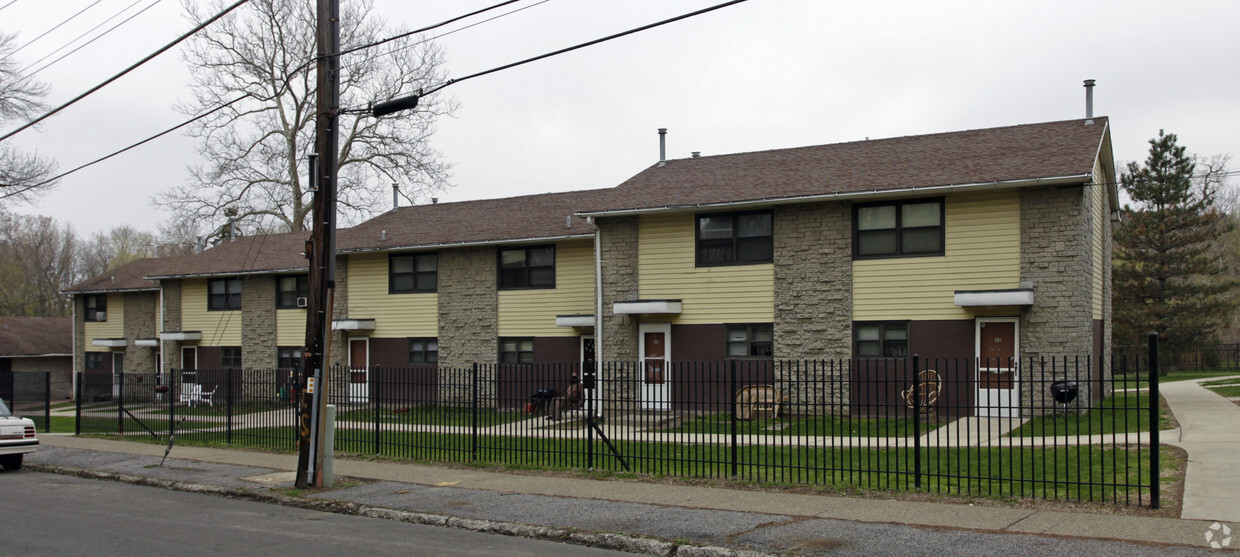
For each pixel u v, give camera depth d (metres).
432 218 33.38
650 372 24.42
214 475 16.47
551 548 10.12
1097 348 23.59
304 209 42.00
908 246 21.64
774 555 9.13
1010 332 20.41
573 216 29.14
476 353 29.33
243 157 40.47
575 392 21.86
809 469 13.79
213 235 49.34
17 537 10.88
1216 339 45.97
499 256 29.25
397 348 31.05
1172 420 18.30
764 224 23.33
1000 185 19.98
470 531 11.27
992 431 17.70
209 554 9.78
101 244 90.38
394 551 9.91
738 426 20.33
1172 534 9.09
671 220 24.45
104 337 43.34
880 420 20.52
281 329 35.09
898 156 23.48
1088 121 22.84
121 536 10.93
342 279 32.31
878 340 21.78
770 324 23.02
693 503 11.83
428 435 19.69
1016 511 10.55
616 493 12.80
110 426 24.97
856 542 9.41
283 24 40.19
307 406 14.59
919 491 11.91
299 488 14.45
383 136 40.62
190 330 37.81
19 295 75.31
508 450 16.47
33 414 33.66
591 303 27.42
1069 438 16.30
